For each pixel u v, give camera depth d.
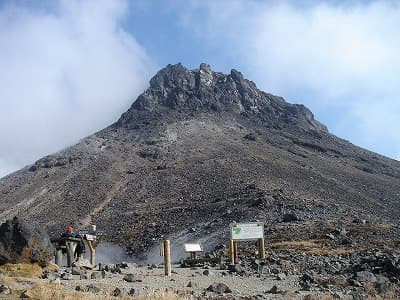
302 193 139.00
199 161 195.62
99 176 191.88
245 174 169.12
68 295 17.73
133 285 22.48
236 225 37.03
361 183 174.75
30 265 25.98
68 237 31.52
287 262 34.06
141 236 106.19
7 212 167.38
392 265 26.81
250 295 19.97
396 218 118.81
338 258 36.75
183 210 126.38
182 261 39.06
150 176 184.00
